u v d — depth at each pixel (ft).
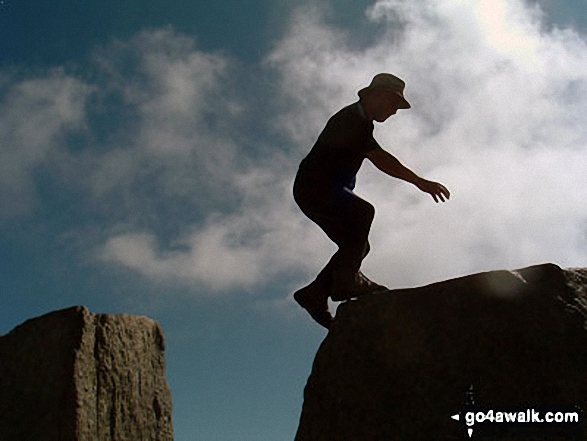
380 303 12.45
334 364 12.44
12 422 15.39
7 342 16.25
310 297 14.74
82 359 15.52
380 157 14.64
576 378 11.32
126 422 15.99
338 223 14.33
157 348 17.31
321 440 12.15
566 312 11.73
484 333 11.77
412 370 11.89
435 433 11.43
